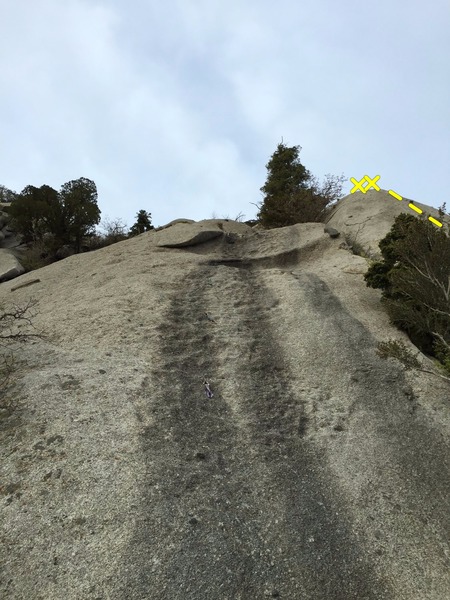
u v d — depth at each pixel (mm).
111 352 7969
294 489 5191
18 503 4676
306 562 4258
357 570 4203
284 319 9492
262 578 4070
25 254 22672
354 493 5141
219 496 4992
